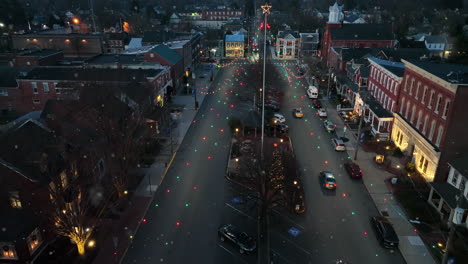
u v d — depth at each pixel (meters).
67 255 23.88
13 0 119.62
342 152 39.84
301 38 101.06
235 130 46.16
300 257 23.80
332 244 25.11
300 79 75.12
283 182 29.75
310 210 29.11
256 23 152.00
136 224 27.30
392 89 42.53
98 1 196.00
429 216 27.88
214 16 174.38
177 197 31.03
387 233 24.75
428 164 32.53
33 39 85.06
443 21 129.75
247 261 23.48
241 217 28.31
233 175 34.28
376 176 34.38
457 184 28.47
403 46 96.06
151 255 24.08
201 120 50.59
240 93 63.72
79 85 45.56
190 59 82.44
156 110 46.06
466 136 29.42
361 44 84.25
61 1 195.38
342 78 64.62
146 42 87.06
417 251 24.22
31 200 23.67
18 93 52.03
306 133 45.69
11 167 22.62
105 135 29.81
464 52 61.72
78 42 85.06
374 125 44.84
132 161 32.41
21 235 21.84
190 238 25.84
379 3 192.00
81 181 27.59
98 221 26.77
